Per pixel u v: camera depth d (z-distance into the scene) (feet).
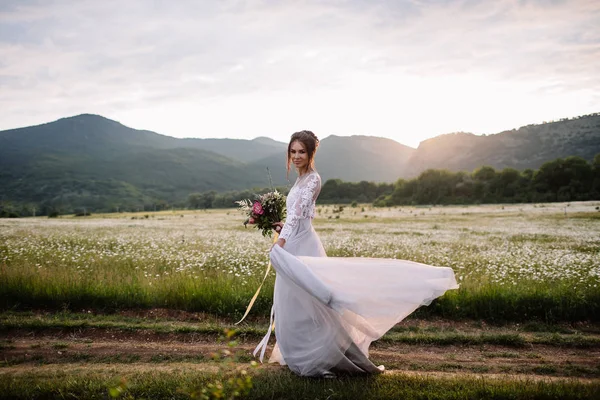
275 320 15.92
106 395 13.55
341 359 14.67
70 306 25.25
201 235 71.82
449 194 377.30
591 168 320.50
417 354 18.71
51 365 17.03
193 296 25.30
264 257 40.09
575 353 19.01
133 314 24.34
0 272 28.30
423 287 14.24
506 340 20.16
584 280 28.66
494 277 30.60
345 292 13.79
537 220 120.16
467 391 13.34
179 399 13.10
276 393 13.57
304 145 15.79
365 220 146.51
